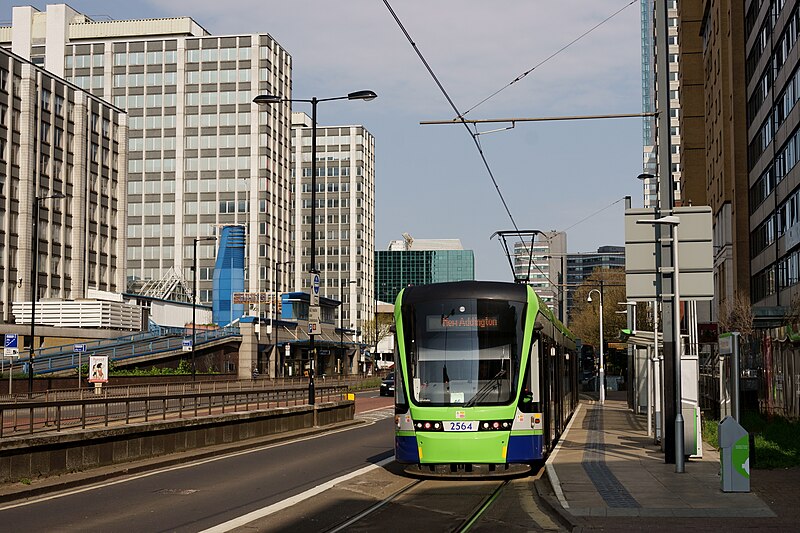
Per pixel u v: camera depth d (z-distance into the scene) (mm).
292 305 109875
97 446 18422
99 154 100688
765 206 59750
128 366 69062
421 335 18016
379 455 23047
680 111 93938
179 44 134375
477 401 17406
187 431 22672
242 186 132125
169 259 133375
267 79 133500
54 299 88312
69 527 11953
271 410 28734
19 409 16797
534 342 18062
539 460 17688
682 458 17297
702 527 11367
